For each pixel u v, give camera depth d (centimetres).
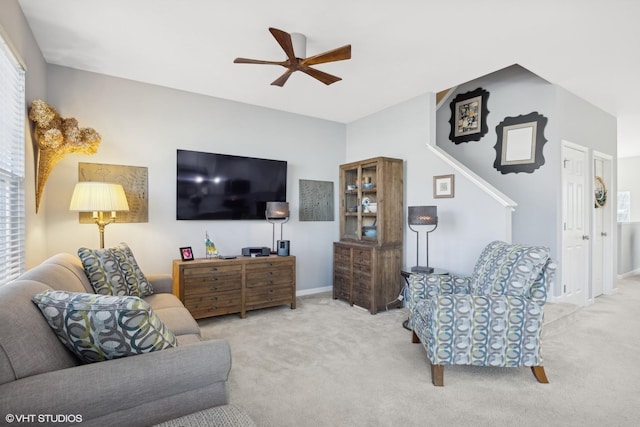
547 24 256
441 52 303
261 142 450
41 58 300
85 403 109
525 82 407
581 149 423
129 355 127
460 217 375
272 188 448
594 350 289
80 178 335
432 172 404
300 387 224
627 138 639
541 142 391
